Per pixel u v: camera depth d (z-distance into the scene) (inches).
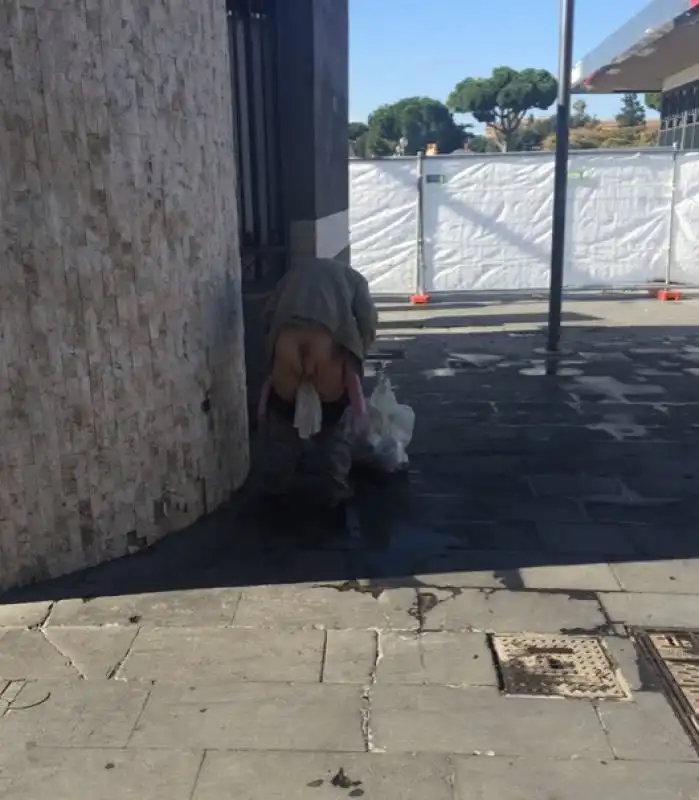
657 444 246.8
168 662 136.3
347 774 109.5
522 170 537.0
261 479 217.9
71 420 160.7
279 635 143.8
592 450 242.2
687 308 504.4
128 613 152.2
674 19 470.0
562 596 156.4
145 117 162.7
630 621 146.9
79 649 140.7
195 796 106.1
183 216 175.8
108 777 109.8
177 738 117.2
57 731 119.2
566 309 511.8
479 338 421.1
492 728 118.1
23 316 151.3
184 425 184.1
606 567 168.6
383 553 175.8
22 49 143.0
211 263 189.2
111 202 158.2
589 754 112.7
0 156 143.9
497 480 218.7
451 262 553.0
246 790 107.0
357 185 543.2
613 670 131.9
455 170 538.3
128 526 174.4
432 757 112.4
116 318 163.6
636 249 551.8
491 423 270.5
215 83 187.3
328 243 306.8
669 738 115.6
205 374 189.5
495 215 544.4
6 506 157.2
